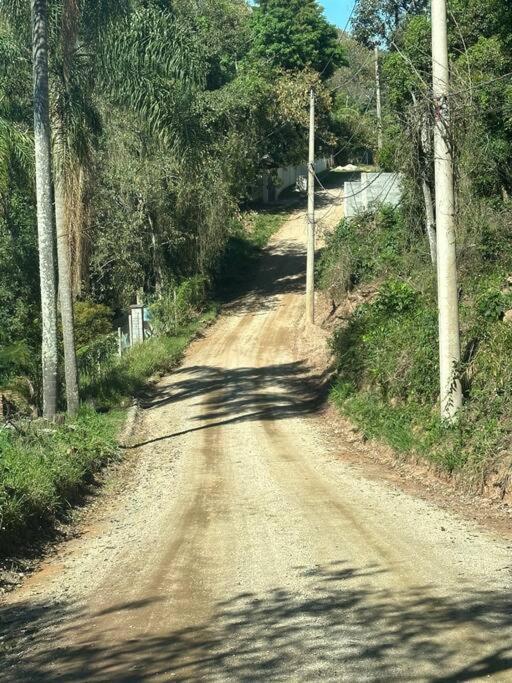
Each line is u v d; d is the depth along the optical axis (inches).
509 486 434.0
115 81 789.2
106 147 1295.5
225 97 1667.1
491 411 512.4
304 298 1619.1
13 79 817.5
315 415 830.5
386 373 705.0
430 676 193.0
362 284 1232.2
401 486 497.4
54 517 443.5
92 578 322.0
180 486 527.8
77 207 793.6
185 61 798.5
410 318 770.2
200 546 353.7
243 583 289.0
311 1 2498.8
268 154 2186.3
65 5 732.0
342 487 495.2
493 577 282.8
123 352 1246.9
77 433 657.6
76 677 209.5
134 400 962.1
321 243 2037.4
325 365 1063.6
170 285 1525.6
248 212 2310.5
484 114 773.9
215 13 2428.6
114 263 1457.9
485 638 217.3
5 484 415.2
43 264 720.3
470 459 477.7
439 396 586.6
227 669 205.2
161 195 1429.6
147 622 251.4
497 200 816.9
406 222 984.3
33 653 235.8
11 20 773.9
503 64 824.3
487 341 580.1
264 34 2470.5
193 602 269.3
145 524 422.3
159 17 794.2
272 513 419.2
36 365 944.9
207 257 1590.8
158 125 806.5
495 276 717.3
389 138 1198.9
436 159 547.5
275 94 1940.2
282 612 251.0
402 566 299.6
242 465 591.8
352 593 267.0
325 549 333.1
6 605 299.6
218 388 1032.8
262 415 839.7
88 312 1305.4
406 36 1051.3
